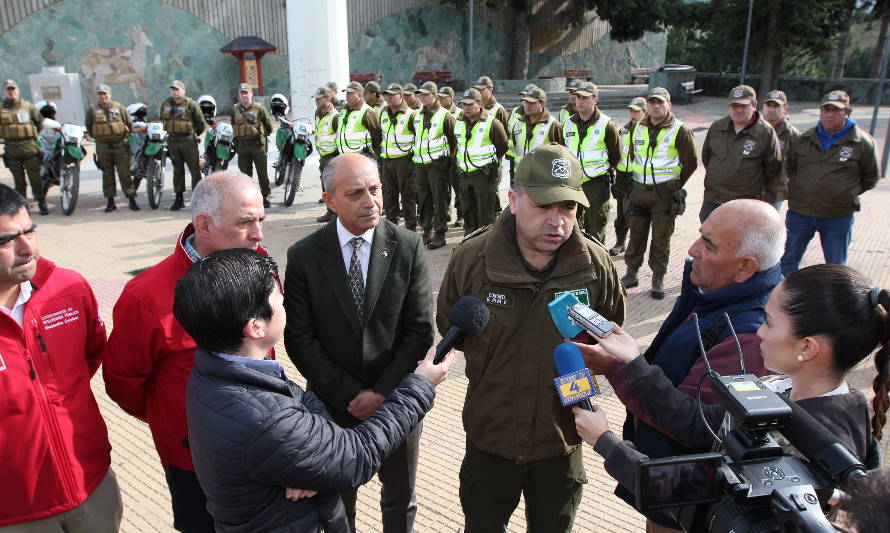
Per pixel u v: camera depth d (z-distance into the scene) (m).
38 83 17.61
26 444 1.91
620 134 6.91
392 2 23.72
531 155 2.09
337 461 1.56
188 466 2.18
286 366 4.68
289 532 1.57
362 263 2.50
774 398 1.26
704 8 25.98
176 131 9.16
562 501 2.31
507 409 2.20
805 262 6.83
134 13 19.17
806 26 24.25
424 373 1.86
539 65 28.31
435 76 24.91
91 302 2.18
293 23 12.19
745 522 1.21
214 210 2.10
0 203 1.75
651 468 1.24
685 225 8.50
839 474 1.22
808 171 5.50
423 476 3.36
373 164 2.47
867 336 1.40
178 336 2.09
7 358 1.88
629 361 1.68
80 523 2.05
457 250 2.35
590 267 2.18
